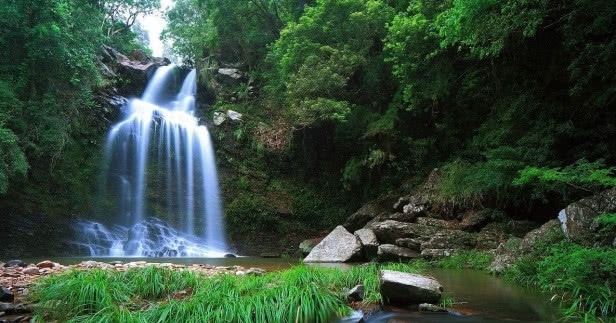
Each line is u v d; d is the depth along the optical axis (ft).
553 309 15.98
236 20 73.20
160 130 66.54
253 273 24.86
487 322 14.23
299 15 69.10
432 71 48.11
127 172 62.13
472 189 40.37
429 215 42.88
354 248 40.70
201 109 75.72
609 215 19.06
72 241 52.42
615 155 35.68
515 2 31.81
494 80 46.29
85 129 59.36
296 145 63.57
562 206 37.32
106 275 19.45
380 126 53.21
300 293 15.60
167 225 61.52
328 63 53.36
